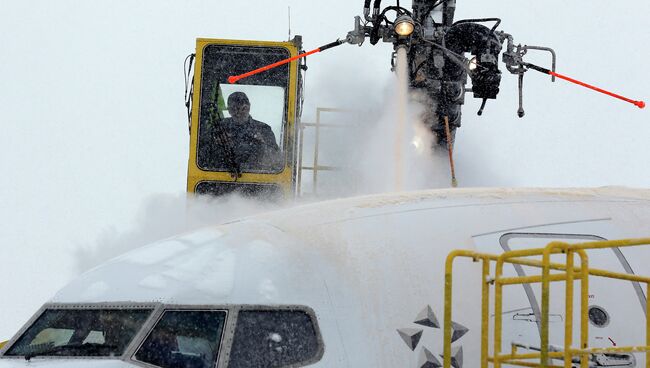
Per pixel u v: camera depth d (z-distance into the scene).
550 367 11.84
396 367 13.35
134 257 14.64
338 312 13.55
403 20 24.14
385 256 14.34
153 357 12.88
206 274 13.80
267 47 27.16
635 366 14.14
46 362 12.91
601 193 16.38
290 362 13.03
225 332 13.09
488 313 13.06
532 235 15.01
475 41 24.72
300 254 14.18
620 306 14.57
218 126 26.42
